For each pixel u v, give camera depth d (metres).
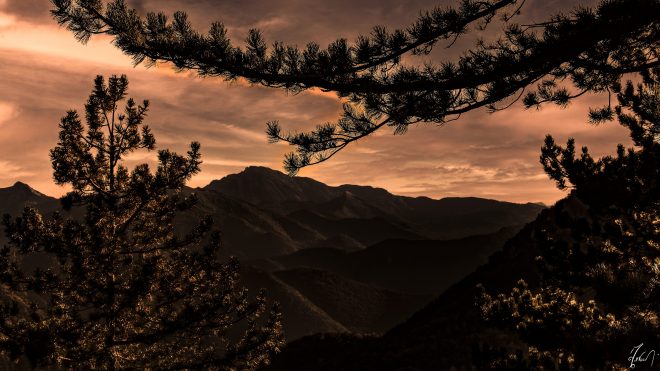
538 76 4.68
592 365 4.27
